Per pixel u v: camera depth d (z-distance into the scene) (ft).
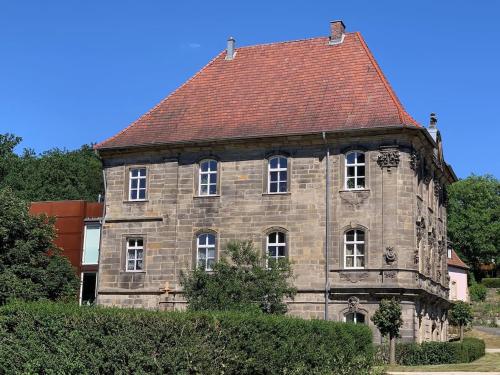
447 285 206.18
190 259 167.02
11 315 82.58
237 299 127.75
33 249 153.38
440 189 201.57
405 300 152.66
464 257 378.12
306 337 96.99
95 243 183.62
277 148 163.63
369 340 123.95
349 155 159.22
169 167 172.14
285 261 137.49
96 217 185.68
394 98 161.27
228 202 165.99
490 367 132.67
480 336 245.04
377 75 167.43
